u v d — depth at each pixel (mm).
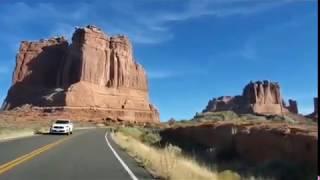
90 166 19141
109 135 59625
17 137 46875
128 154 26297
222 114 81875
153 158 20359
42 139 43031
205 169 19406
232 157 32406
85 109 195750
